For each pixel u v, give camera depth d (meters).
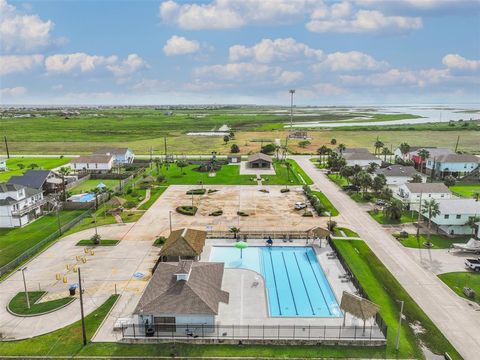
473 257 67.88
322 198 105.38
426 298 54.22
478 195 105.69
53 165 152.50
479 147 197.38
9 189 86.00
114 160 152.50
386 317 49.31
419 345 44.09
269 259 68.12
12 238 78.06
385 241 75.00
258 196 108.25
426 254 69.00
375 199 103.69
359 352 42.81
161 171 141.88
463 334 46.25
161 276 52.19
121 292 55.56
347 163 143.75
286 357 42.06
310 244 73.81
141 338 44.41
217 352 42.97
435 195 97.31
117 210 93.81
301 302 54.22
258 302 52.81
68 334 45.94
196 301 46.81
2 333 46.28
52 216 92.44
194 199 104.75
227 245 72.94
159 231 80.44
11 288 57.12
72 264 64.94
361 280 59.09
